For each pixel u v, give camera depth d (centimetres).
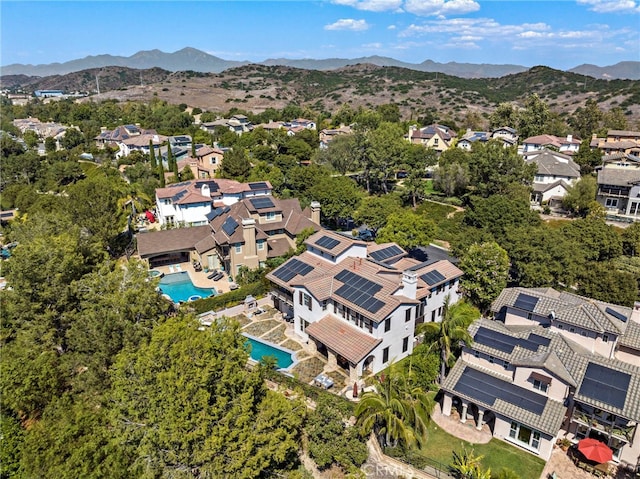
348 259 4734
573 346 3559
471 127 17788
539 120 13712
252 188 8000
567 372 3184
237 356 2897
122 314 3525
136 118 17638
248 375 2942
